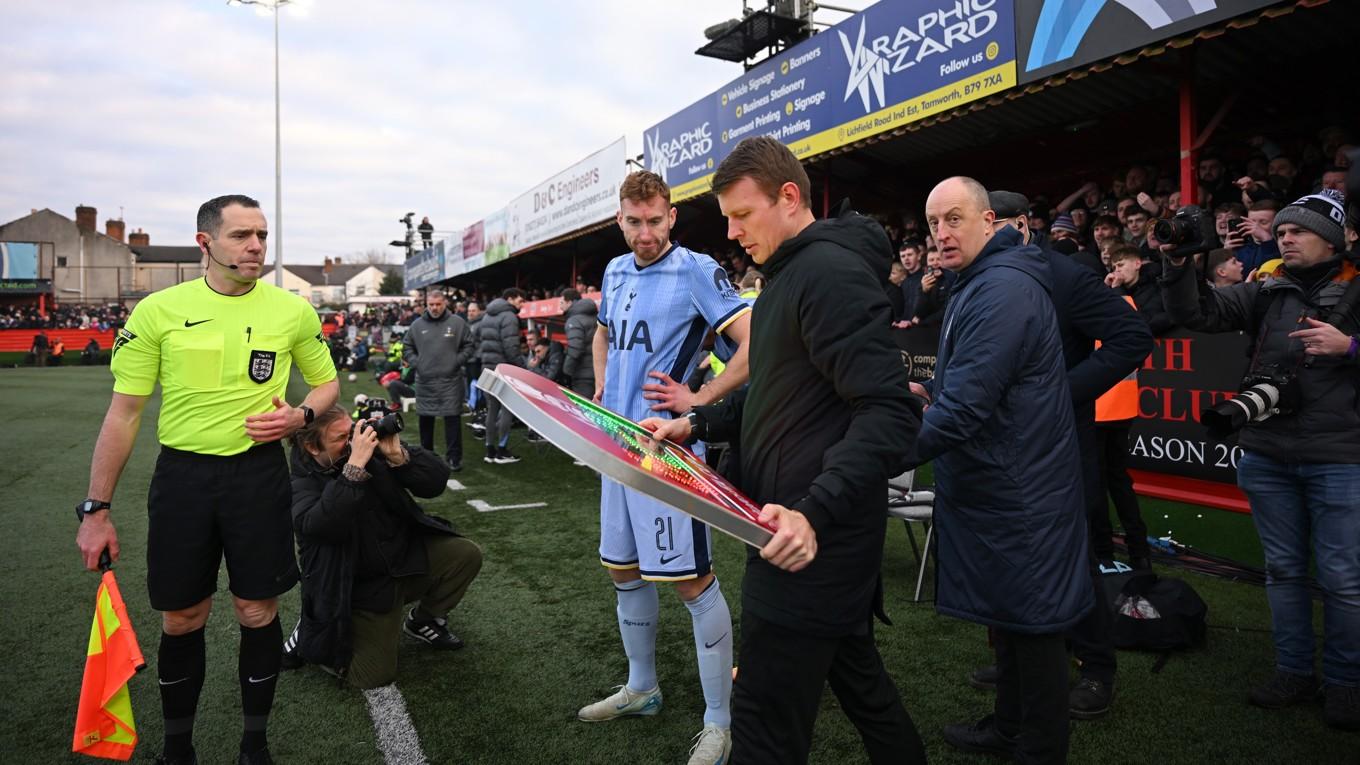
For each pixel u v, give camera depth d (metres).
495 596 3.91
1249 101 6.49
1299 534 2.64
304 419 2.37
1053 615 1.92
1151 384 4.41
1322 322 2.43
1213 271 4.35
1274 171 5.45
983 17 5.14
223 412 2.21
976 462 1.99
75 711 2.72
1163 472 4.38
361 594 2.93
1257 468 2.70
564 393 1.95
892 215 9.10
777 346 1.57
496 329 8.17
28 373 23.19
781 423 1.57
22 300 41.19
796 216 1.65
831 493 1.35
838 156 8.21
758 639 1.58
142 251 65.38
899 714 1.72
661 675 3.01
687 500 1.23
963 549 2.04
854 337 1.43
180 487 2.19
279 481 2.31
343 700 2.82
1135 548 3.87
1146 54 4.38
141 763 2.40
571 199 12.00
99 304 49.88
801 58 6.77
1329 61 5.69
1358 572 2.47
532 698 2.82
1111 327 2.69
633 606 2.61
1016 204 2.63
